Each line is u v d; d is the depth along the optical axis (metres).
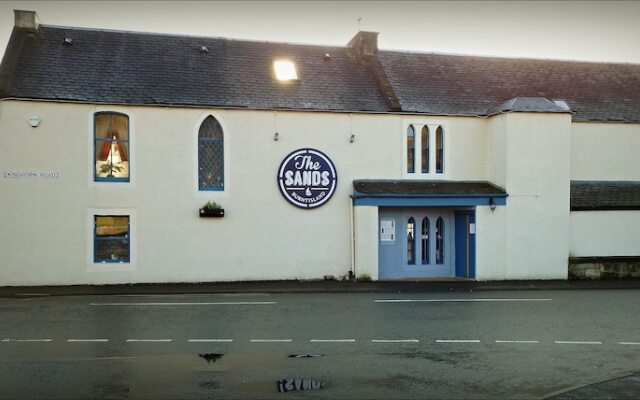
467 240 19.08
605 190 20.48
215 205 17.48
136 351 9.01
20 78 16.70
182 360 8.50
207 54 19.48
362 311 12.76
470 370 8.10
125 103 16.94
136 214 17.09
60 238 16.61
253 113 17.94
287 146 18.16
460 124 19.66
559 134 18.95
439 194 18.16
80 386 7.22
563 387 7.37
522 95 21.20
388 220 19.31
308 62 20.31
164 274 17.25
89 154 16.78
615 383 7.50
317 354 8.91
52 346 9.30
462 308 13.25
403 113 19.02
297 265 18.11
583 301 14.47
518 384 7.48
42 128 16.48
